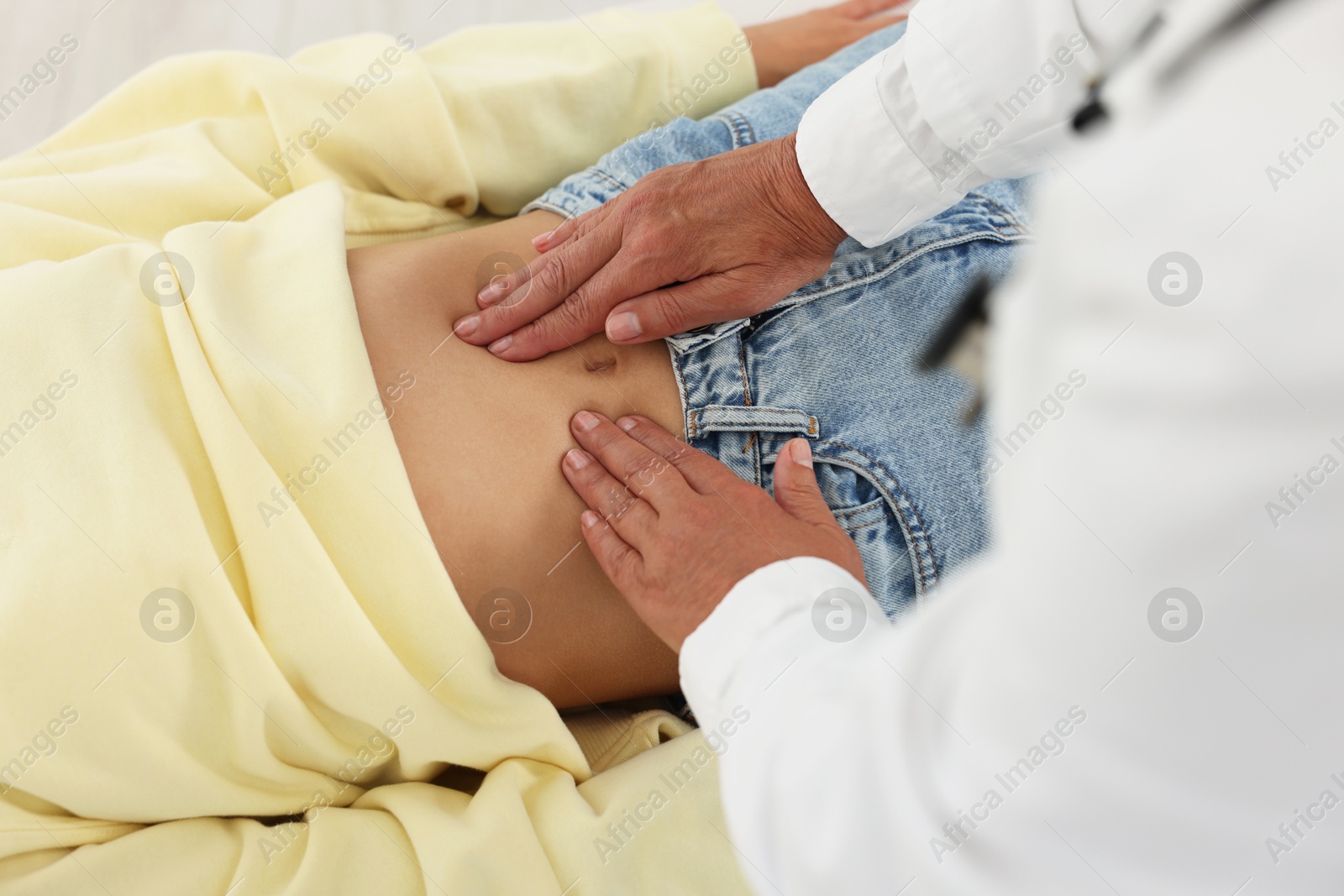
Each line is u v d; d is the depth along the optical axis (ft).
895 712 1.26
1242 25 0.90
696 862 2.27
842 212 2.46
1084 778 1.06
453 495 2.33
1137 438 0.94
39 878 1.98
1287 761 0.99
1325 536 0.88
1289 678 0.95
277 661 2.06
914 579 2.57
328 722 2.26
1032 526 1.02
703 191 2.48
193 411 2.09
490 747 2.31
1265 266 0.85
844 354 2.60
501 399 2.46
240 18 5.30
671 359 2.58
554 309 2.53
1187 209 0.90
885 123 2.29
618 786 2.35
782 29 4.38
